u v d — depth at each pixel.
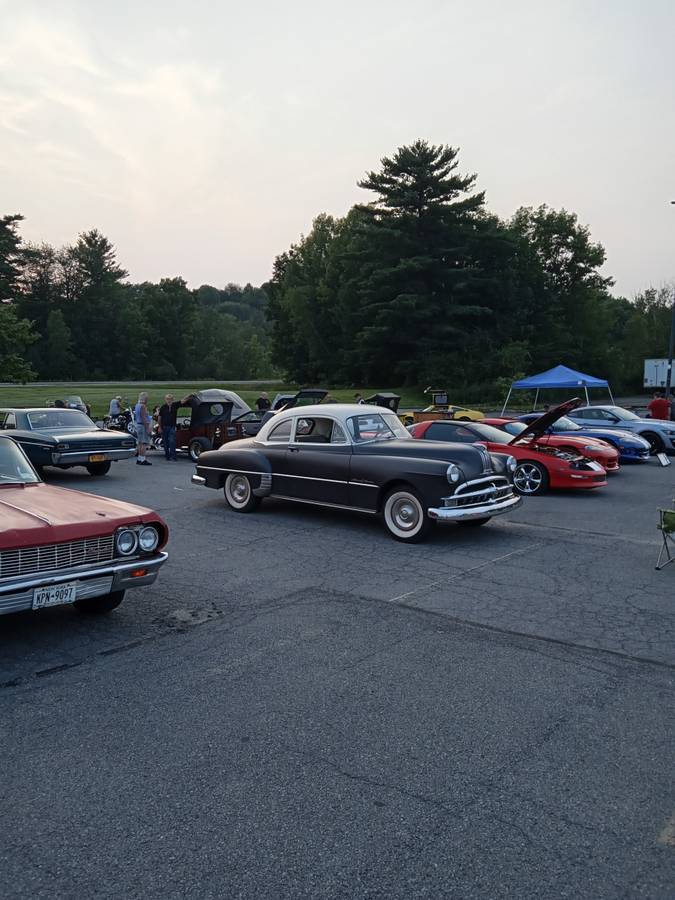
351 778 3.34
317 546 8.46
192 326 123.88
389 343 60.06
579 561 7.77
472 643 5.21
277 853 2.78
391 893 2.56
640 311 79.25
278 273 78.25
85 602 5.82
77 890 2.57
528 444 13.00
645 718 3.99
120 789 3.24
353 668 4.72
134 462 17.45
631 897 2.55
